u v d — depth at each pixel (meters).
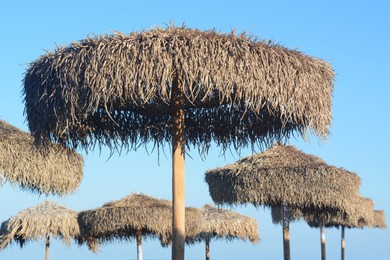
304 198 9.75
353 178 10.09
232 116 6.11
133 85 4.77
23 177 8.15
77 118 5.39
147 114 6.22
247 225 16.72
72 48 5.02
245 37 5.04
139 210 13.23
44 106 5.24
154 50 4.75
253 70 4.90
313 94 5.22
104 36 4.96
